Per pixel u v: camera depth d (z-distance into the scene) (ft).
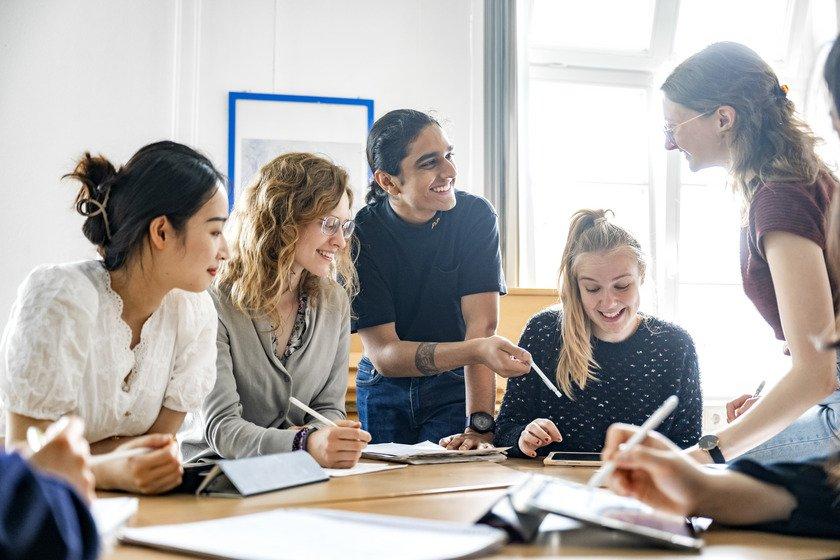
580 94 12.94
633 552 2.43
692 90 5.26
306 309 6.10
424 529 2.58
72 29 10.90
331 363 6.28
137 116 10.98
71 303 4.38
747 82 5.08
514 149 11.65
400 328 7.41
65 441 2.24
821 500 2.68
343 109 11.48
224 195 4.73
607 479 3.29
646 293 12.19
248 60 11.32
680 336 6.59
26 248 10.64
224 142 11.18
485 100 11.78
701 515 2.78
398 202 7.17
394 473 4.64
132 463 3.69
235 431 5.25
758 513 2.77
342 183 6.10
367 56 11.64
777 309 4.97
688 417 6.54
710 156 5.37
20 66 10.75
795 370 4.38
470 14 11.89
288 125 11.33
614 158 12.92
